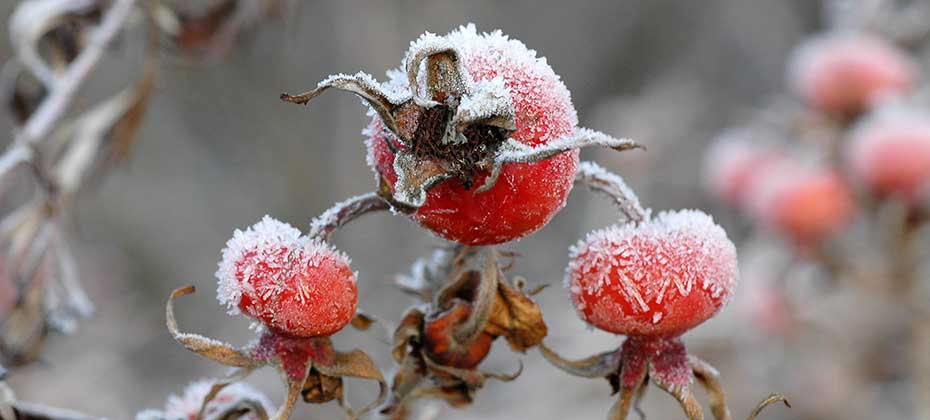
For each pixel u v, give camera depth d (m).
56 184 0.39
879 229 0.55
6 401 0.33
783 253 0.59
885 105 0.54
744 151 0.60
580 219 0.92
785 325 0.60
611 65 1.19
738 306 0.63
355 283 0.31
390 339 0.33
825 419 0.61
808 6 1.15
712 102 1.11
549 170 0.31
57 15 0.40
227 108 1.04
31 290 0.39
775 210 0.56
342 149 0.93
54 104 0.39
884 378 0.60
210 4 0.42
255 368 0.31
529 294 0.32
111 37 0.40
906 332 0.59
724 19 1.17
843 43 0.57
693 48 1.18
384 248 0.83
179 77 1.02
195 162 1.06
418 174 0.30
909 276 0.55
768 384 0.63
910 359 0.57
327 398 0.32
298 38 0.92
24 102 0.40
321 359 0.31
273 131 1.03
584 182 0.32
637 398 0.32
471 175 0.30
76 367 0.76
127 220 1.01
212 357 0.31
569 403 0.70
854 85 0.55
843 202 0.55
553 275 0.88
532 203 0.31
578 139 0.30
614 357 0.32
